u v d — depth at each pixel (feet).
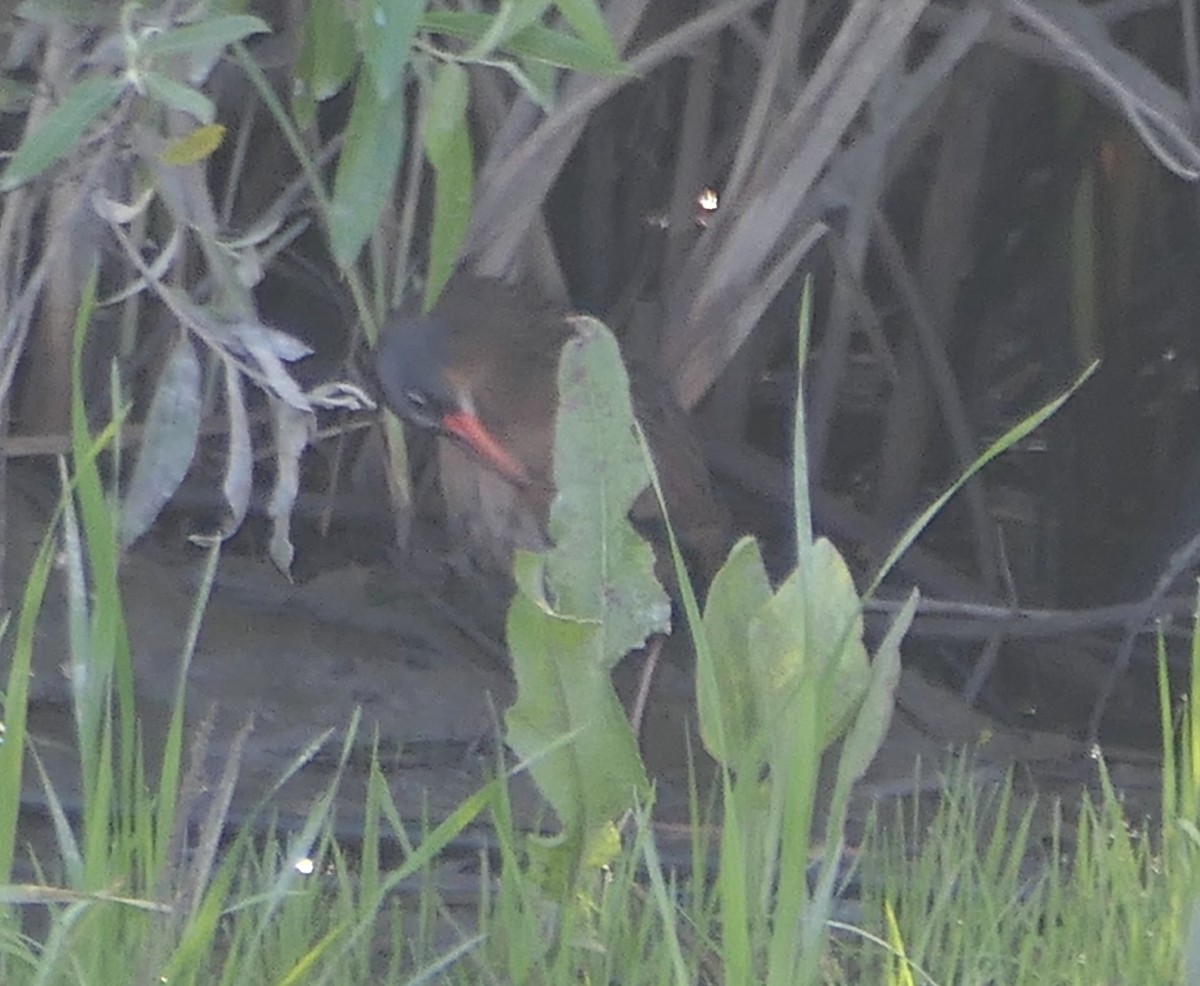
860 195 32.71
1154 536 39.83
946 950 20.24
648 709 30.09
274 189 32.48
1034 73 39.73
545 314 30.37
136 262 20.49
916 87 32.22
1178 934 18.71
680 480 30.19
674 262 35.76
